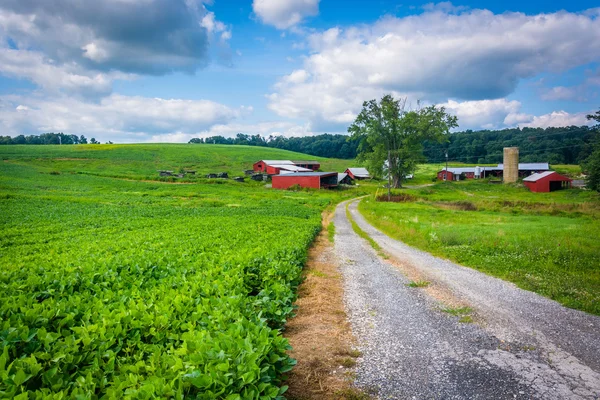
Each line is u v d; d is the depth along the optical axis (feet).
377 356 23.85
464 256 58.03
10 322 19.58
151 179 263.70
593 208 144.97
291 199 205.46
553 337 26.99
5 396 13.29
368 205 184.44
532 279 42.70
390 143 294.05
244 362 16.31
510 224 100.12
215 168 354.95
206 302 24.90
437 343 25.94
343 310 33.04
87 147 419.74
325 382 20.42
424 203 191.93
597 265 48.29
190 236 71.20
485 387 20.24
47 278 30.63
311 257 60.64
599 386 20.44
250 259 41.39
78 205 135.23
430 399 19.12
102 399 14.70
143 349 19.01
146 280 35.35
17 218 98.17
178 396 13.94
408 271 49.78
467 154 556.10
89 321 22.15
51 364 16.97
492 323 29.78
